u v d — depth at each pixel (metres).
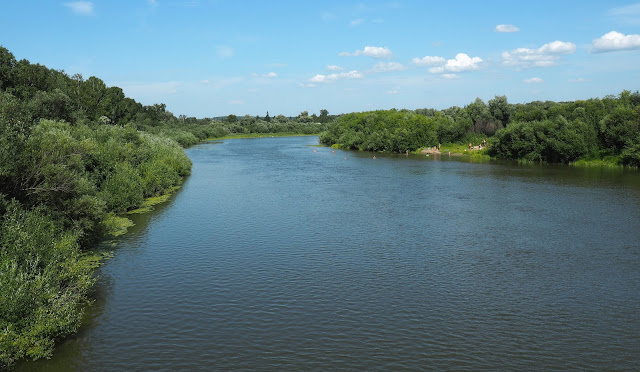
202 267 33.53
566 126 98.50
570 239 40.09
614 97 107.88
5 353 20.41
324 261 34.91
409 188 67.50
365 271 32.84
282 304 27.45
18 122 30.95
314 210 52.19
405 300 28.05
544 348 22.61
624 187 65.50
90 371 20.48
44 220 28.42
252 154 129.75
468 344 22.97
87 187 36.34
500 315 26.11
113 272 32.38
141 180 56.38
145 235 41.66
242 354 21.97
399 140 133.38
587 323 25.14
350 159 114.38
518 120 116.75
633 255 35.75
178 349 22.38
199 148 154.12
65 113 77.25
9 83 89.81
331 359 21.59
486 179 75.69
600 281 30.80
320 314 26.19
